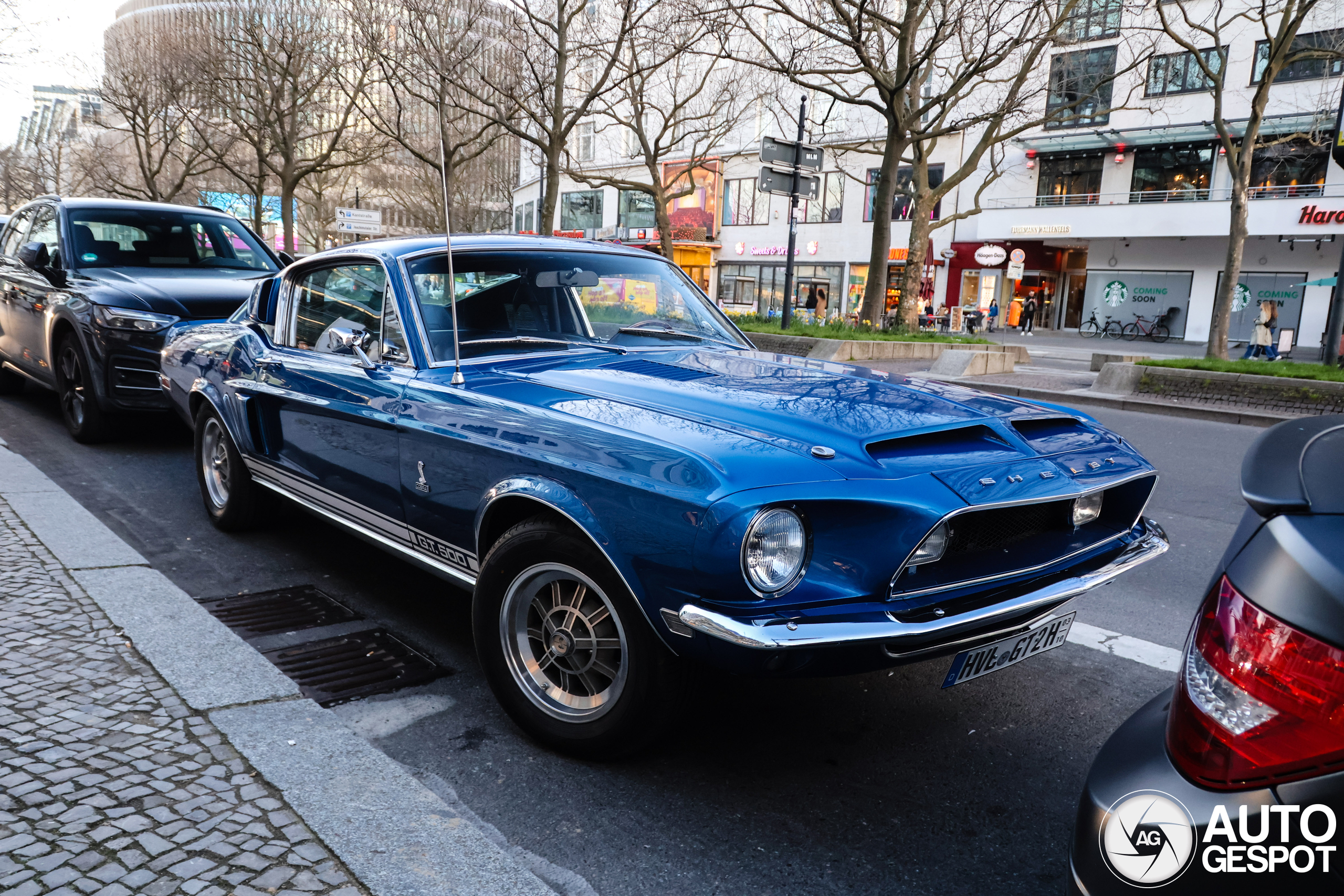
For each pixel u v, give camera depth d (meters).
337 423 3.73
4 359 8.72
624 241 45.50
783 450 2.43
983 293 36.88
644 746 2.67
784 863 2.33
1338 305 14.40
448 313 3.56
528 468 2.74
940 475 2.50
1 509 4.71
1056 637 2.83
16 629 3.28
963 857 2.38
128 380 6.70
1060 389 13.29
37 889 1.92
